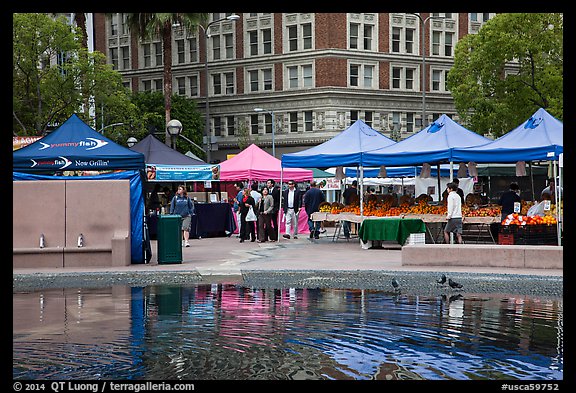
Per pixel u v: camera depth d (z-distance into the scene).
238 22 74.75
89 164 20.22
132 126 56.09
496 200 39.22
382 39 72.12
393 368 8.12
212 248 25.80
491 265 17.80
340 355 8.73
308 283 16.05
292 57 71.62
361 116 71.31
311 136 70.75
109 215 19.45
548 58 50.66
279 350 9.02
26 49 41.91
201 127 74.69
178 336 9.92
